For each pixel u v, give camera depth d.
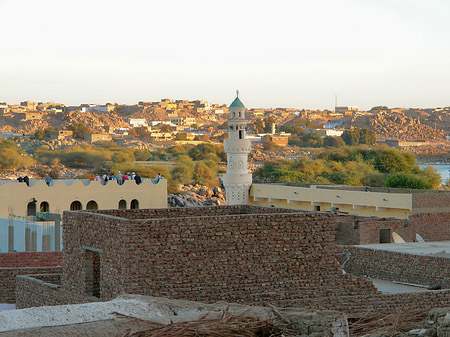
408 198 43.00
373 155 126.75
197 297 18.78
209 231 19.05
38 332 13.79
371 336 16.28
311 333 15.09
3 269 25.64
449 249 27.59
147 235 18.48
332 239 20.28
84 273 20.36
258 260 19.48
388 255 26.75
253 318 15.23
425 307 21.09
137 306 15.62
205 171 132.00
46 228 41.31
